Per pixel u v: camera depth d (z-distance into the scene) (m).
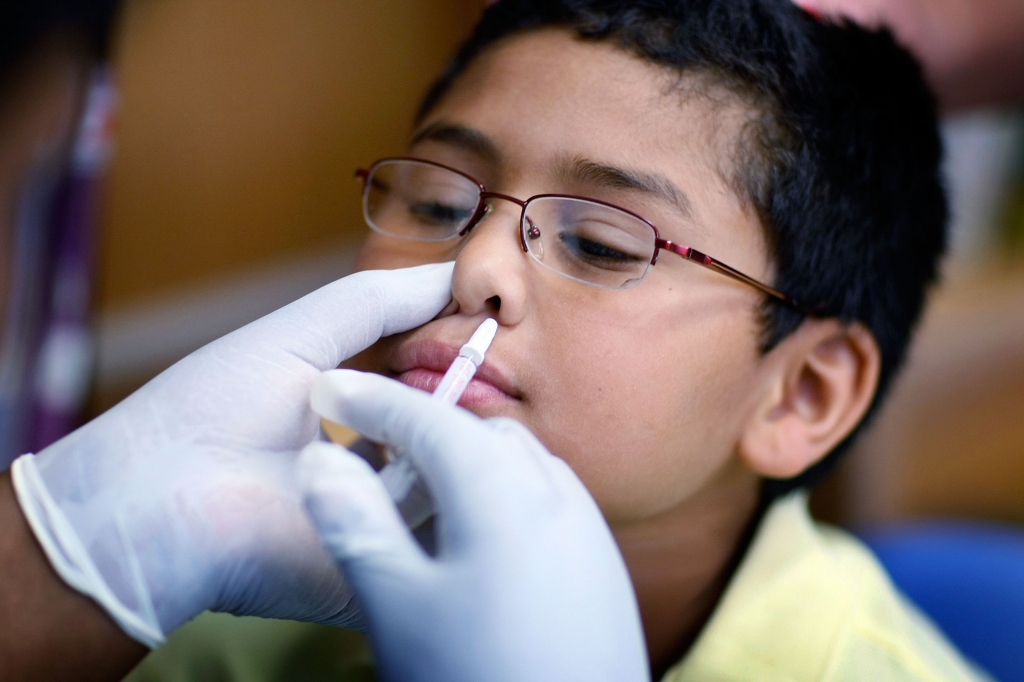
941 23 2.05
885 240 1.31
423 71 2.76
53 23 1.58
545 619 0.77
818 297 1.21
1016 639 1.48
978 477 3.34
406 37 2.77
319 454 0.79
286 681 1.29
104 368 2.53
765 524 1.33
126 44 2.55
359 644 1.32
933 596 1.57
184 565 0.79
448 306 1.04
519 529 0.78
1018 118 3.97
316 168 2.74
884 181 1.30
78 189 1.71
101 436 0.83
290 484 0.86
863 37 1.35
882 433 2.28
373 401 0.82
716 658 1.16
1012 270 4.36
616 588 0.83
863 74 1.30
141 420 0.85
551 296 1.02
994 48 2.12
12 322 1.71
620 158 1.04
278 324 0.93
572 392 1.01
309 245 2.73
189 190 2.69
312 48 2.76
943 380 3.83
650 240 1.04
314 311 0.95
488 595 0.76
